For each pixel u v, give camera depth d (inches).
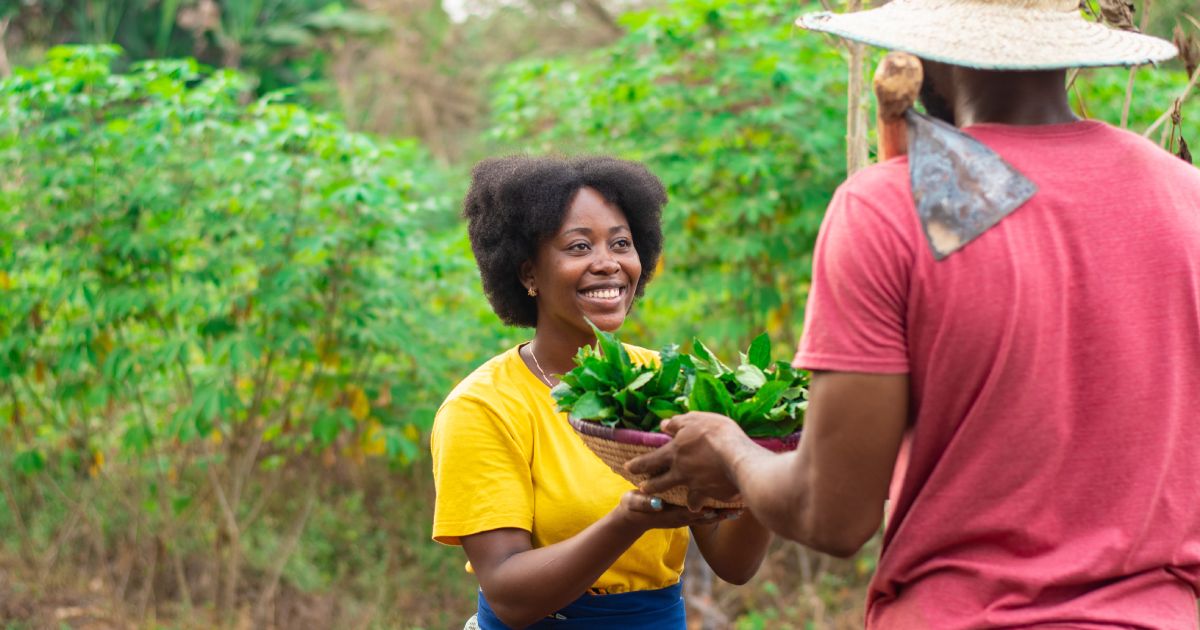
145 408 214.5
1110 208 52.6
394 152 184.7
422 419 185.5
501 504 75.7
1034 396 51.2
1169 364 52.4
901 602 55.1
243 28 429.4
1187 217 53.6
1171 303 52.5
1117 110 200.8
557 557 71.6
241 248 183.2
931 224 51.6
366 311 182.1
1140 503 51.9
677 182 192.2
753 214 187.8
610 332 81.2
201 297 177.8
